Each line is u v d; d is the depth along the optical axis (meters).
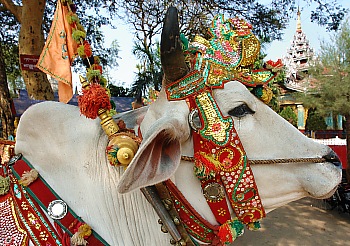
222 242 1.64
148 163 1.40
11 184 1.78
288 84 15.80
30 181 1.70
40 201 1.67
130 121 2.02
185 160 1.66
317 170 1.72
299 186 1.74
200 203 1.69
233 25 1.88
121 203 1.74
